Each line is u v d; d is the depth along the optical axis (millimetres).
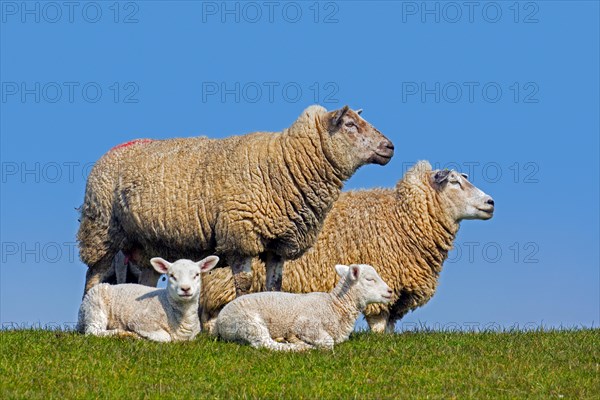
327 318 16078
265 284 18953
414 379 14250
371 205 20469
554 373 14695
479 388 13820
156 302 16094
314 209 18188
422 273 20344
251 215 17703
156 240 18516
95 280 19781
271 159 17938
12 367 14086
